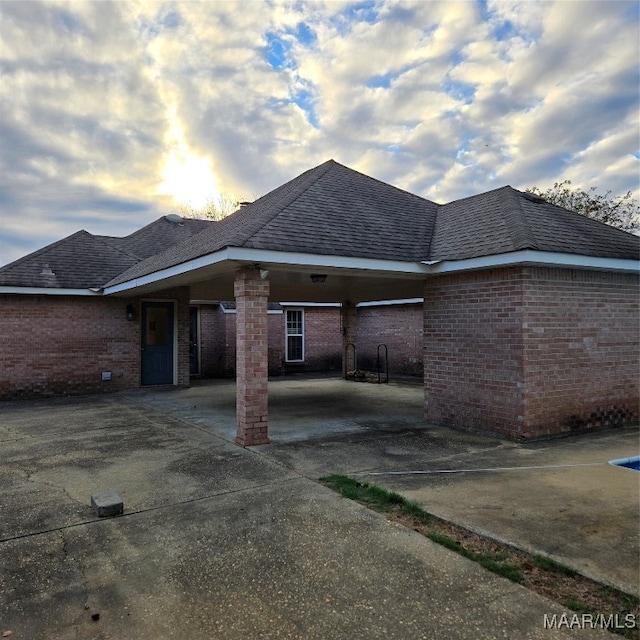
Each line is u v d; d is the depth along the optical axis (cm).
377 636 236
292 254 616
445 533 354
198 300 1609
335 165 1015
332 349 1956
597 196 2184
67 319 1176
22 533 364
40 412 928
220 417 859
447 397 760
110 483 484
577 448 612
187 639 236
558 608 256
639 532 352
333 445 635
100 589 283
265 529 365
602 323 728
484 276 696
